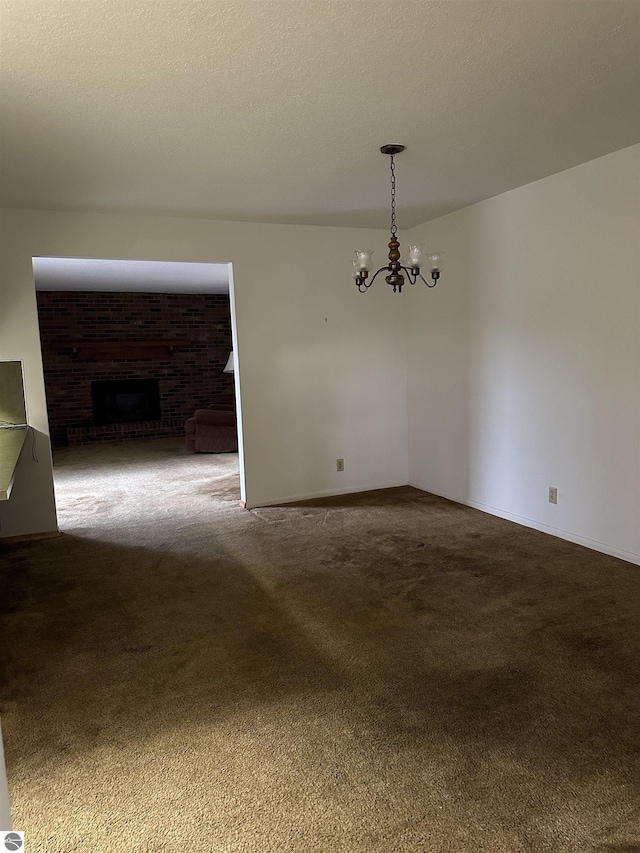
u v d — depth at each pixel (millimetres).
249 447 5055
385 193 4090
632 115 2809
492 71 2303
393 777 1865
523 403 4270
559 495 4047
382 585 3365
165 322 9867
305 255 5090
